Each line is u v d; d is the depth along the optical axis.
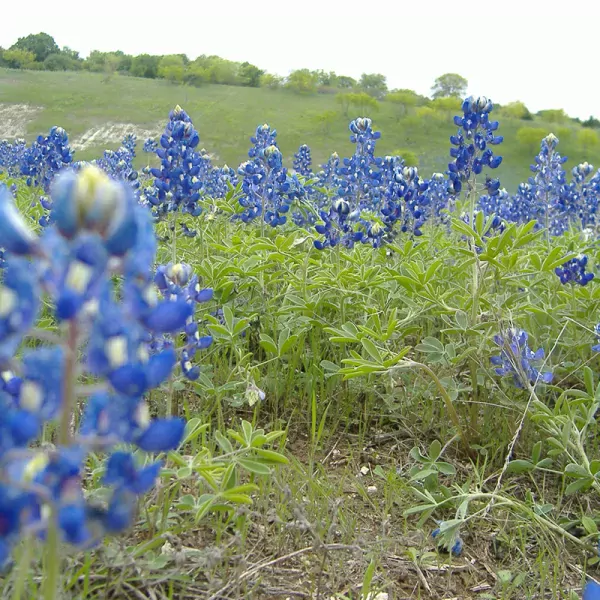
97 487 0.30
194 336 0.32
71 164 0.92
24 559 0.17
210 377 0.46
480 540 0.35
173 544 0.29
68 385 0.15
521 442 0.43
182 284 0.33
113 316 0.15
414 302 0.50
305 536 0.32
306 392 0.46
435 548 0.34
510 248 0.46
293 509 0.30
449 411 0.41
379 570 0.31
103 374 0.15
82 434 0.16
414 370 0.47
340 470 0.40
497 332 0.44
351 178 0.85
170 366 0.16
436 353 0.44
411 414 0.46
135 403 0.15
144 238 0.16
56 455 0.15
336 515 0.33
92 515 0.15
